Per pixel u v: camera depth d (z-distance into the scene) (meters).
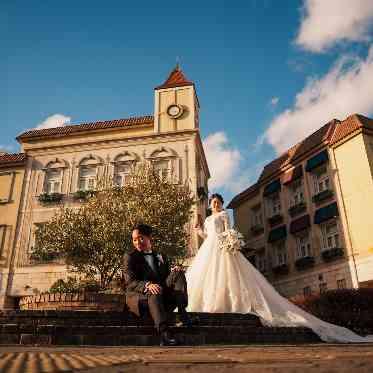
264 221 26.48
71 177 22.50
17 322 4.35
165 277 4.82
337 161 20.94
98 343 4.22
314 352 2.41
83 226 14.52
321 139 22.14
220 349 2.96
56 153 23.23
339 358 1.90
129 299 4.40
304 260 21.55
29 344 4.07
